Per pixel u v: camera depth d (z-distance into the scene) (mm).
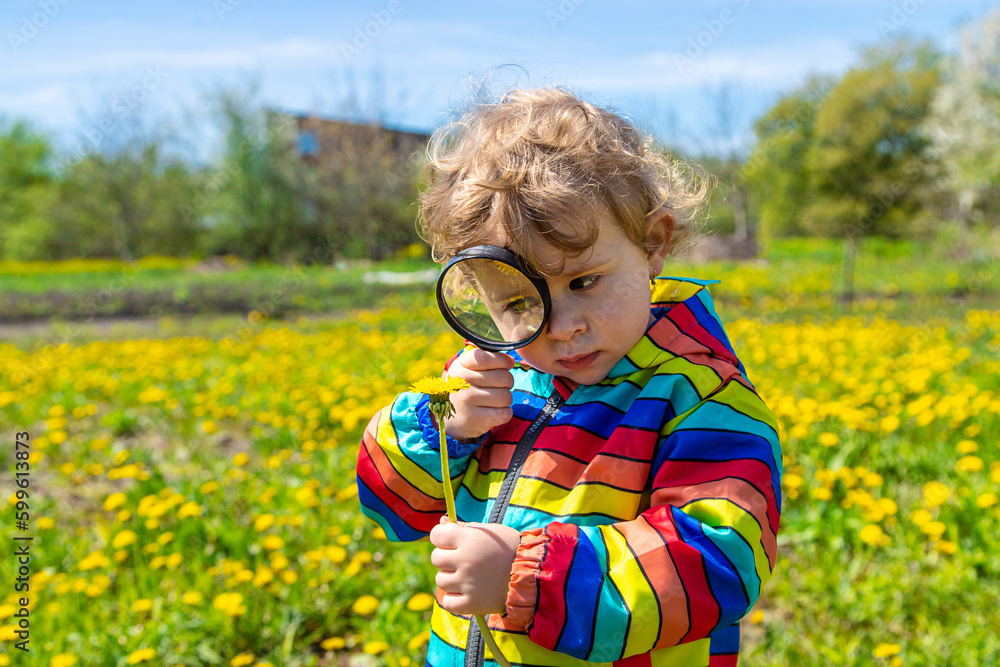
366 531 3234
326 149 22406
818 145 13898
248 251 24078
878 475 3580
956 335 7973
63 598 2793
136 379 6707
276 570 2949
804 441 4082
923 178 13984
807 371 5961
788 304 12953
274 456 4277
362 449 1284
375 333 8227
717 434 1005
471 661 1087
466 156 1120
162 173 27359
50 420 5227
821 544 3121
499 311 1032
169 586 2920
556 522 981
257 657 2596
